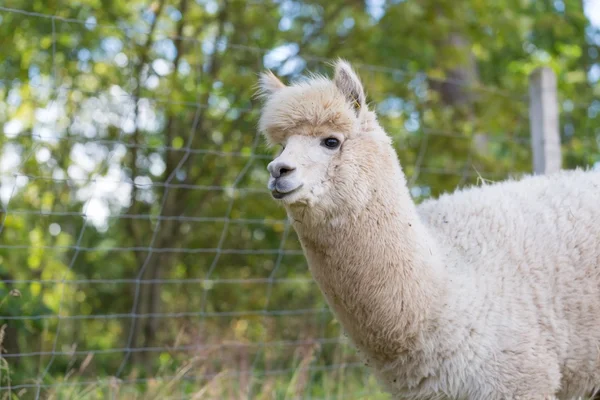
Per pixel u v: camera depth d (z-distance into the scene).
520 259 3.91
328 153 3.75
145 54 8.20
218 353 6.57
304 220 3.74
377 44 8.91
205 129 8.93
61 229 9.55
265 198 8.95
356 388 6.18
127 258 10.06
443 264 3.82
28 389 5.44
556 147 5.91
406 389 3.85
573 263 3.93
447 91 10.59
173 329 8.60
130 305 9.59
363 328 3.77
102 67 8.45
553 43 12.07
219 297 9.25
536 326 3.79
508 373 3.72
